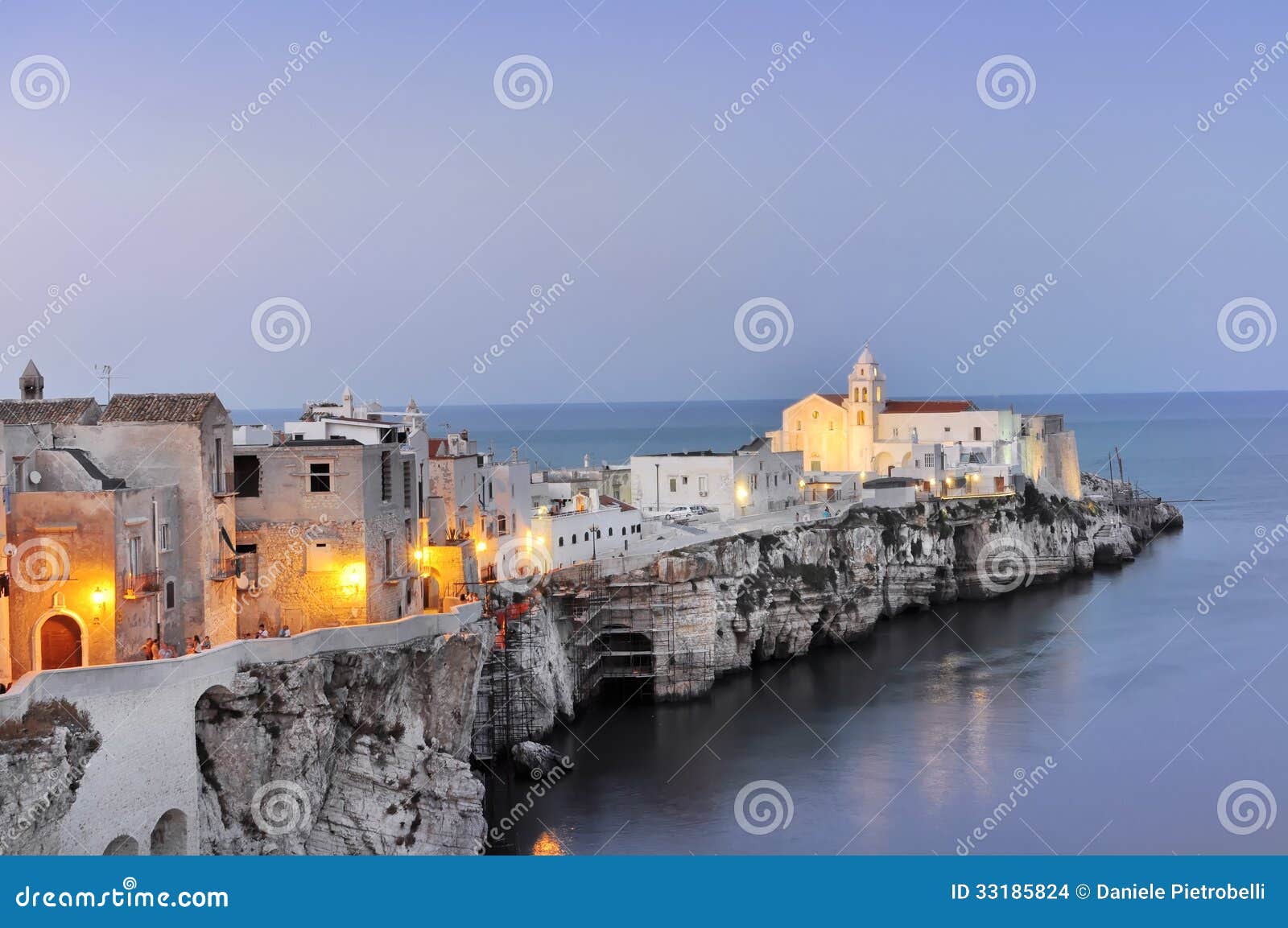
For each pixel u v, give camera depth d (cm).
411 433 10038
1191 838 8962
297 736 7450
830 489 18738
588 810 9500
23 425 7331
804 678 13450
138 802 6562
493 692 10638
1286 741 10931
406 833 8106
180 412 7731
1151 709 11919
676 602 12512
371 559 8512
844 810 9494
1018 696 12475
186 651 7550
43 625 6969
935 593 17888
